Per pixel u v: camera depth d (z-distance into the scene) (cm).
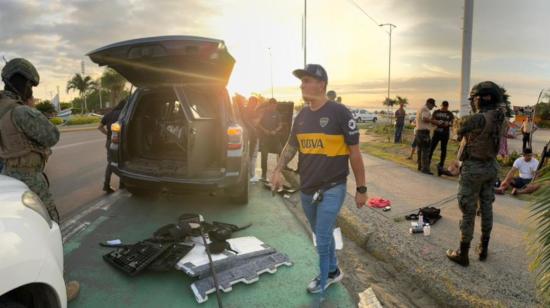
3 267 176
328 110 282
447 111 809
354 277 361
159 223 488
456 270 344
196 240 377
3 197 214
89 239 429
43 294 202
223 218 513
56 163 989
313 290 320
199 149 482
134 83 543
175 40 439
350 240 463
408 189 650
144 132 577
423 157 812
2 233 185
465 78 1147
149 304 299
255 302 305
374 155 1103
